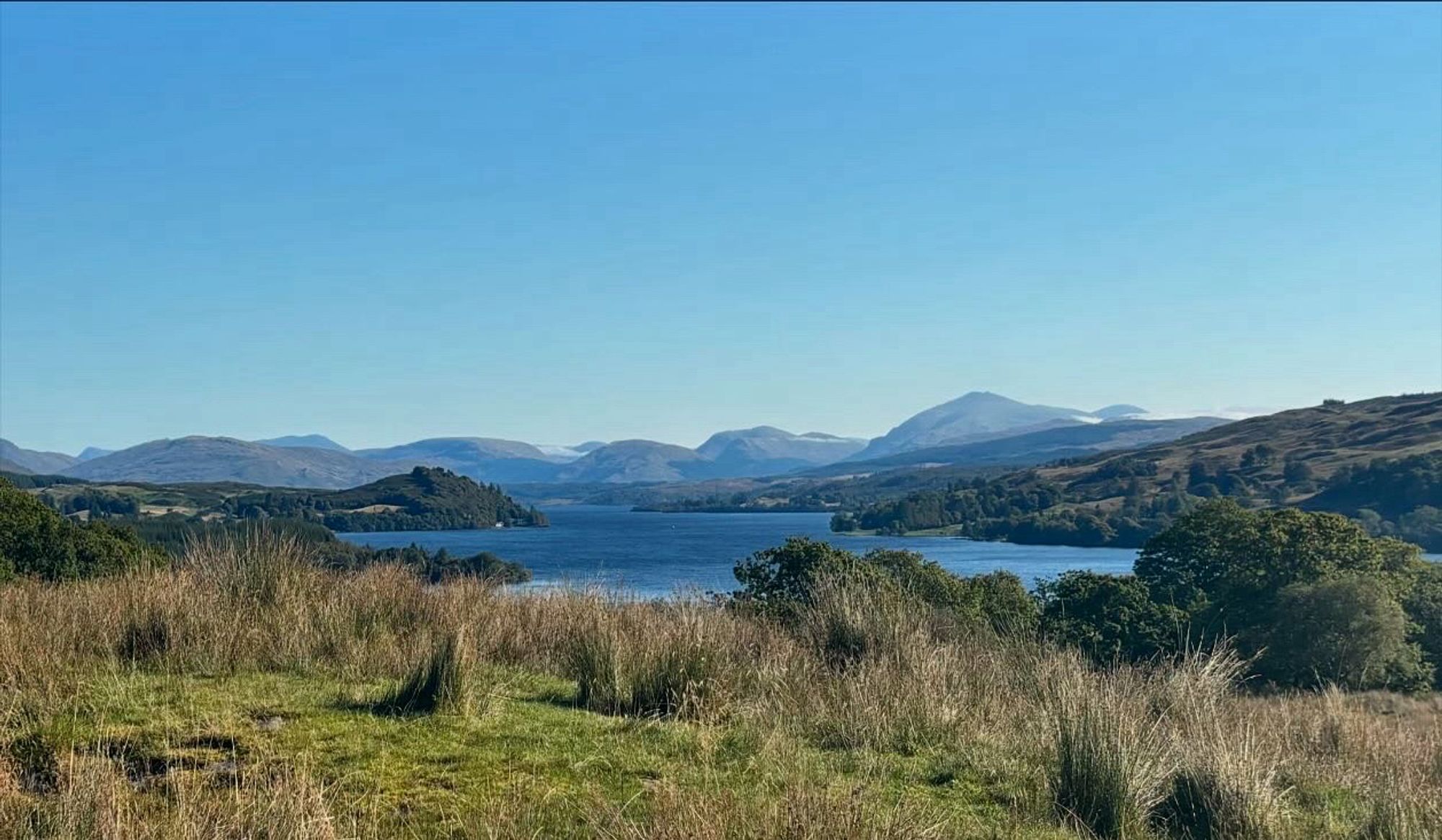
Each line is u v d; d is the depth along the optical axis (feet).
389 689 24.35
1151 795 21.20
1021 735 25.29
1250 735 24.89
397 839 15.40
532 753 20.21
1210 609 114.62
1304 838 20.88
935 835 16.85
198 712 21.21
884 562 88.89
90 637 27.02
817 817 15.88
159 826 14.11
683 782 18.44
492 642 31.40
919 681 28.09
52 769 17.12
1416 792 23.20
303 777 15.97
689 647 26.40
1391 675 94.68
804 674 28.48
